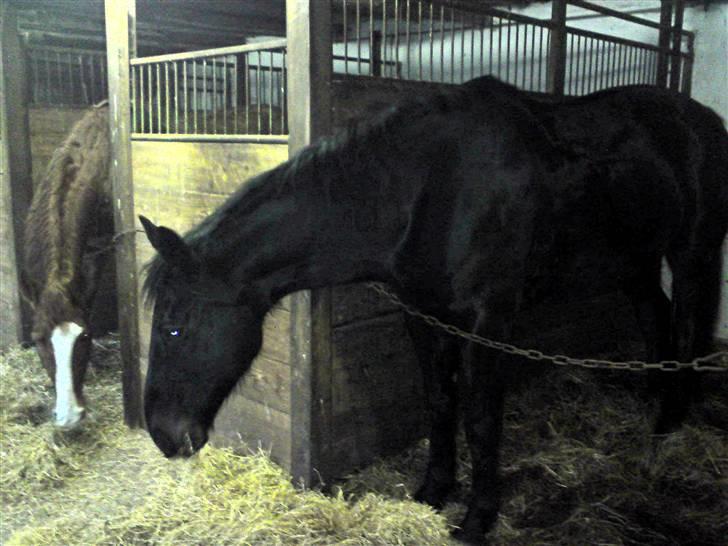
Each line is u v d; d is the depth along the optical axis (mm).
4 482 2666
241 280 1973
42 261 2969
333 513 2189
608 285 2588
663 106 2637
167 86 2783
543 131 2207
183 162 2721
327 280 2119
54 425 2988
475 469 2186
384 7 2498
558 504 2387
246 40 6051
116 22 2883
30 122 4086
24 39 4066
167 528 2217
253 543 2080
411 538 2133
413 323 2305
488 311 2092
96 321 4465
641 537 2180
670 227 2609
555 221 2188
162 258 1949
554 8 3160
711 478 2529
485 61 5070
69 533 2244
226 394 2023
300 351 2344
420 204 2051
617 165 2355
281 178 2012
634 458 2695
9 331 4289
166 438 1959
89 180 3314
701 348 2875
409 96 2168
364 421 2545
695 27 4215
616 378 3410
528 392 3178
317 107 2207
